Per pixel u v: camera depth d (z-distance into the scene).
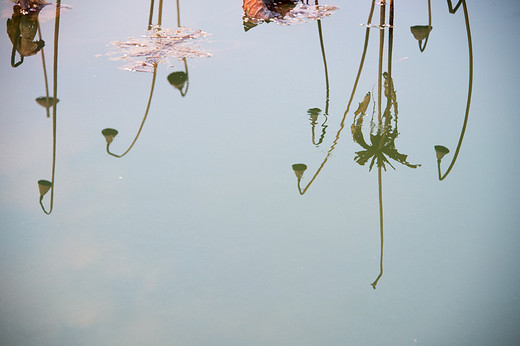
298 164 7.97
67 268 7.49
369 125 8.29
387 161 8.08
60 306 7.32
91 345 7.17
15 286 7.39
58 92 8.46
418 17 9.24
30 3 9.26
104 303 7.35
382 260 7.55
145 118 8.32
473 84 8.60
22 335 7.20
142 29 9.12
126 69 8.68
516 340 7.21
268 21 9.23
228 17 9.30
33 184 7.88
